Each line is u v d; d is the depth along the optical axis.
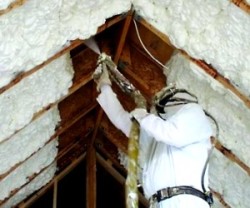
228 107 3.40
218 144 3.66
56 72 3.41
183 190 2.37
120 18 3.37
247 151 3.54
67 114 4.16
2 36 2.67
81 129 4.77
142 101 2.62
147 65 3.90
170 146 2.44
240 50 2.89
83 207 5.11
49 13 2.79
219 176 4.01
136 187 2.35
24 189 4.67
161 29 3.31
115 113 2.72
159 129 2.32
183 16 3.09
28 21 2.72
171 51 3.61
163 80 3.85
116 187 5.24
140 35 3.73
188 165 2.41
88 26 3.15
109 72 2.82
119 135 4.71
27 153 3.96
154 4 3.26
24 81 3.18
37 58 2.99
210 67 3.17
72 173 5.24
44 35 2.90
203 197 2.41
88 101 4.27
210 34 3.00
